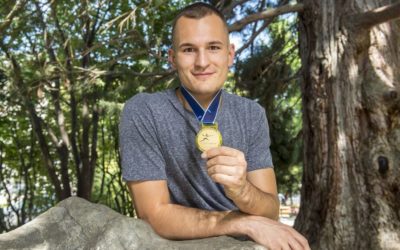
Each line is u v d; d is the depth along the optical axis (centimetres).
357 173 580
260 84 962
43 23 1077
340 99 595
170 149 249
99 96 1081
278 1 954
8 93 1195
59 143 1571
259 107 270
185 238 235
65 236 218
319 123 607
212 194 253
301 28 650
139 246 214
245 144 260
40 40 1212
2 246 211
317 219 605
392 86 573
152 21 756
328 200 595
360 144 582
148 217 240
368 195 571
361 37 582
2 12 952
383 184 565
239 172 211
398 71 586
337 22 604
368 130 579
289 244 218
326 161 600
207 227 231
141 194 244
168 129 249
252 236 222
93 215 224
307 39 634
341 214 584
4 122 1722
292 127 1122
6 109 1277
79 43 1145
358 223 575
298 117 1234
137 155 247
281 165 1130
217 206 253
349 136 587
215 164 212
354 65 592
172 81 788
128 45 957
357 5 596
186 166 249
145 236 219
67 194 1532
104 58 1159
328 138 599
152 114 250
